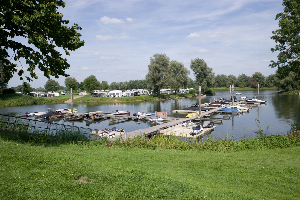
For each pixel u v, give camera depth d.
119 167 10.49
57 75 16.03
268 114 57.22
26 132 19.02
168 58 113.56
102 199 6.96
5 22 14.00
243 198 7.90
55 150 13.70
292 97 99.69
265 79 188.38
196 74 130.38
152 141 19.14
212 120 50.50
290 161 13.25
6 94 97.38
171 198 7.35
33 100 100.00
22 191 7.14
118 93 124.81
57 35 14.89
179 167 11.95
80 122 56.81
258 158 14.18
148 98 115.69
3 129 19.23
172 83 117.06
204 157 14.65
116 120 57.19
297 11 26.33
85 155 13.03
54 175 8.58
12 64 15.97
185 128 40.25
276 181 10.09
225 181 9.99
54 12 14.27
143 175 9.41
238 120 51.00
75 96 135.38
